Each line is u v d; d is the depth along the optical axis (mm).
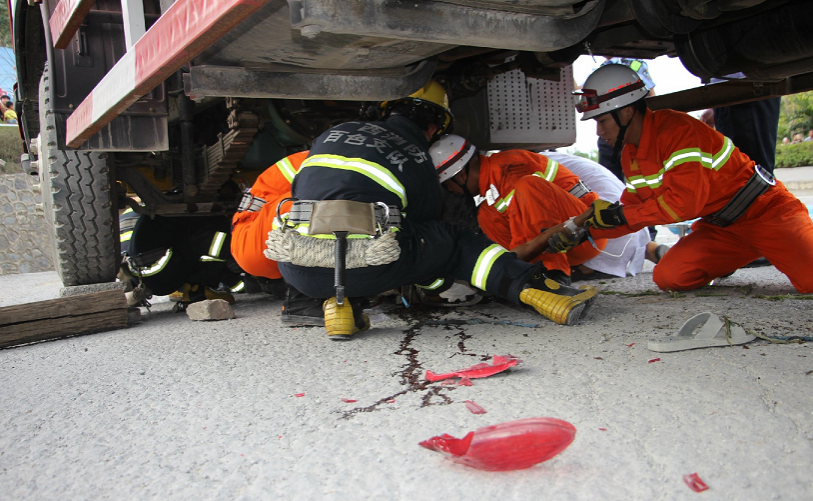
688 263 3092
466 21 1535
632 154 2781
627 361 1837
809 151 14070
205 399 1730
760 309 2557
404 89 2266
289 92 2105
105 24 2793
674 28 2062
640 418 1380
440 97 2711
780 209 2826
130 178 3412
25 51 3723
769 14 2387
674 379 1635
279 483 1181
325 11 1343
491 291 2426
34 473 1309
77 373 2145
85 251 3318
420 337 2346
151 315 3658
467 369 1766
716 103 3480
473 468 1182
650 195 2742
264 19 1684
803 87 3184
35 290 6273
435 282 2480
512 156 3107
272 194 2697
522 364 1876
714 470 1126
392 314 2889
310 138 3553
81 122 2365
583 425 1360
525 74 3221
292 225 2158
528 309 2543
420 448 1293
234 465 1276
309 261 2150
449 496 1089
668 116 2623
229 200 3586
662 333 2182
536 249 2736
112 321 3037
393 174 2238
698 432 1286
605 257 3881
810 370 1631
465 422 1422
